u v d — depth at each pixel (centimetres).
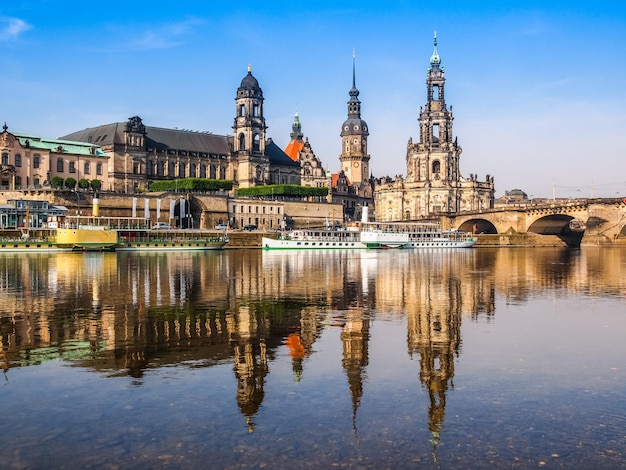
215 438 1984
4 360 2872
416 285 6053
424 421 2125
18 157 17062
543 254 13538
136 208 17412
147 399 2325
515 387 2491
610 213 18012
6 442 1956
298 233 15912
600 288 5853
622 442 1964
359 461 1833
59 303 4650
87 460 1838
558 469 1794
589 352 3080
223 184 19788
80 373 2659
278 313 4206
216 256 11644
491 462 1831
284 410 2220
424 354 3023
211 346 3175
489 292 5481
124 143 19900
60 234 12488
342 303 4706
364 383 2539
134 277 6738
